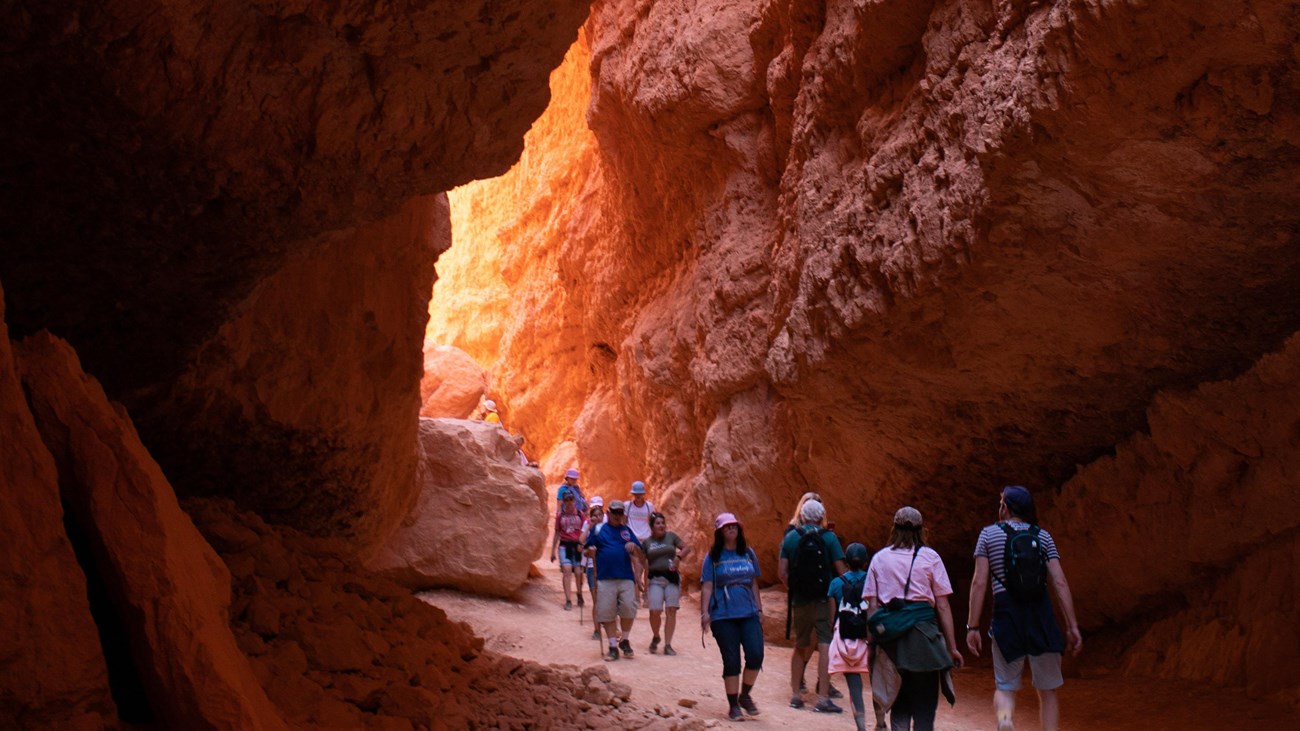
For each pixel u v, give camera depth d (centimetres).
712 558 768
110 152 433
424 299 862
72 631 340
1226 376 764
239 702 366
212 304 552
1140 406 841
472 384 2266
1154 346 764
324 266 729
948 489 1045
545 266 2339
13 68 387
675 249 1542
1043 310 770
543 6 468
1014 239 711
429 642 636
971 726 755
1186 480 805
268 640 536
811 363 968
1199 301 711
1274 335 718
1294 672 693
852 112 964
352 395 769
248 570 592
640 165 1552
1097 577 912
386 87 468
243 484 732
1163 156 603
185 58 406
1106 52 564
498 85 501
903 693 586
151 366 577
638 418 1670
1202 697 727
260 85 436
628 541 975
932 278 780
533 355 2338
